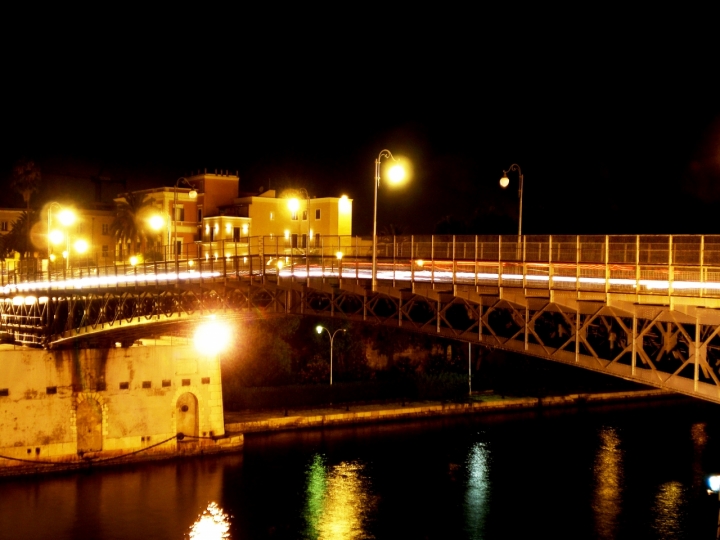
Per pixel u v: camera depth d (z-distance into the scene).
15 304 69.81
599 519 51.19
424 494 56.28
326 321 90.19
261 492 57.09
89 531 49.56
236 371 82.06
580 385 96.94
